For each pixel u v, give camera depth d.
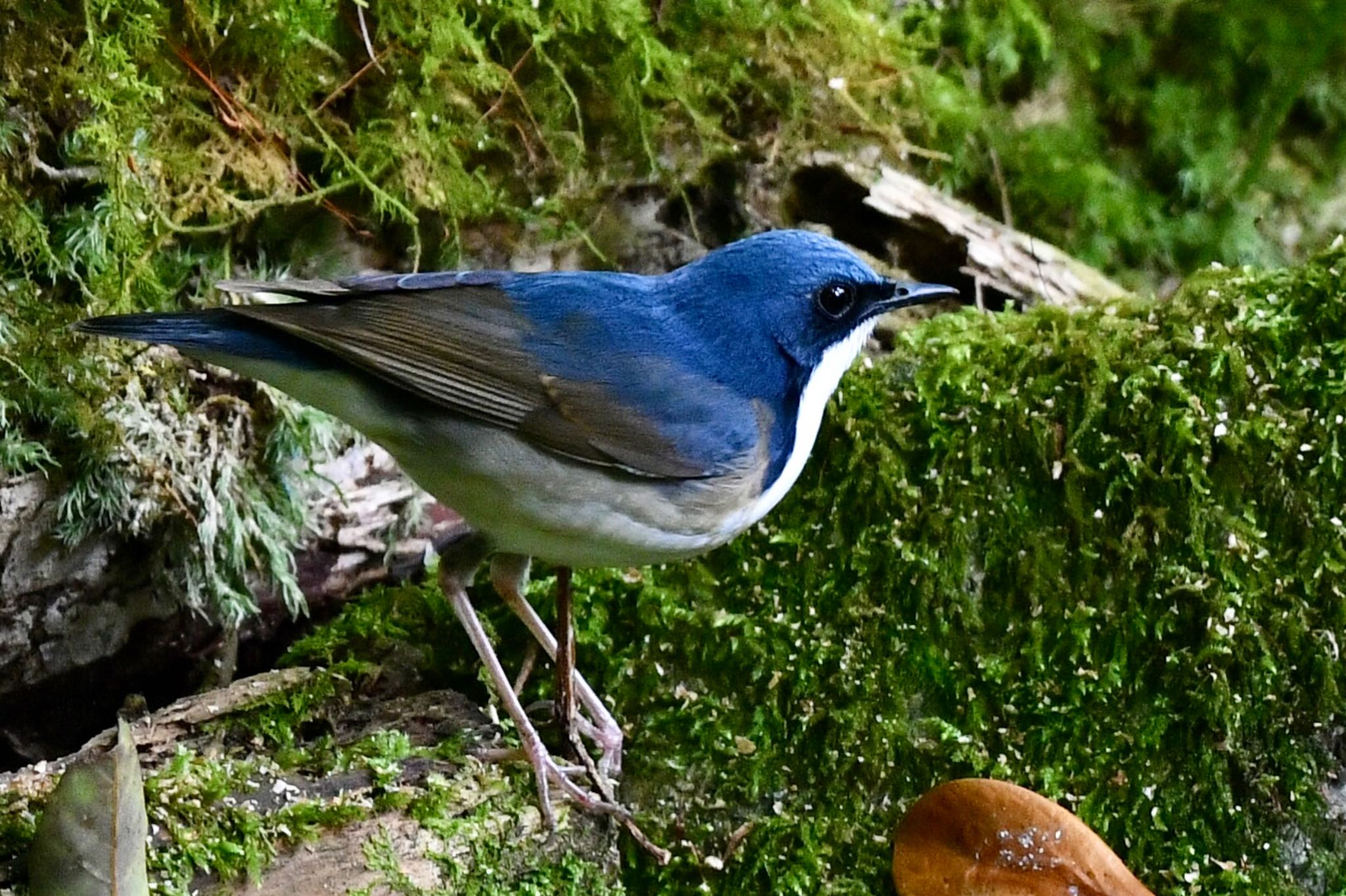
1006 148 11.77
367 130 8.98
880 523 8.58
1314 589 7.97
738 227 10.55
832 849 7.91
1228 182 12.23
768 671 8.29
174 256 8.61
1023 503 8.42
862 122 10.63
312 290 7.20
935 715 8.21
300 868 6.77
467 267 9.79
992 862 7.39
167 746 7.38
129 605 8.36
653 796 8.05
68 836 6.07
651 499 7.42
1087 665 8.13
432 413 7.29
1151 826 7.83
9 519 7.85
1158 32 12.44
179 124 8.33
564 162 9.76
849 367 8.59
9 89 7.63
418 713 7.93
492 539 7.72
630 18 9.53
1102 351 8.41
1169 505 8.17
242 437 8.54
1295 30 12.16
